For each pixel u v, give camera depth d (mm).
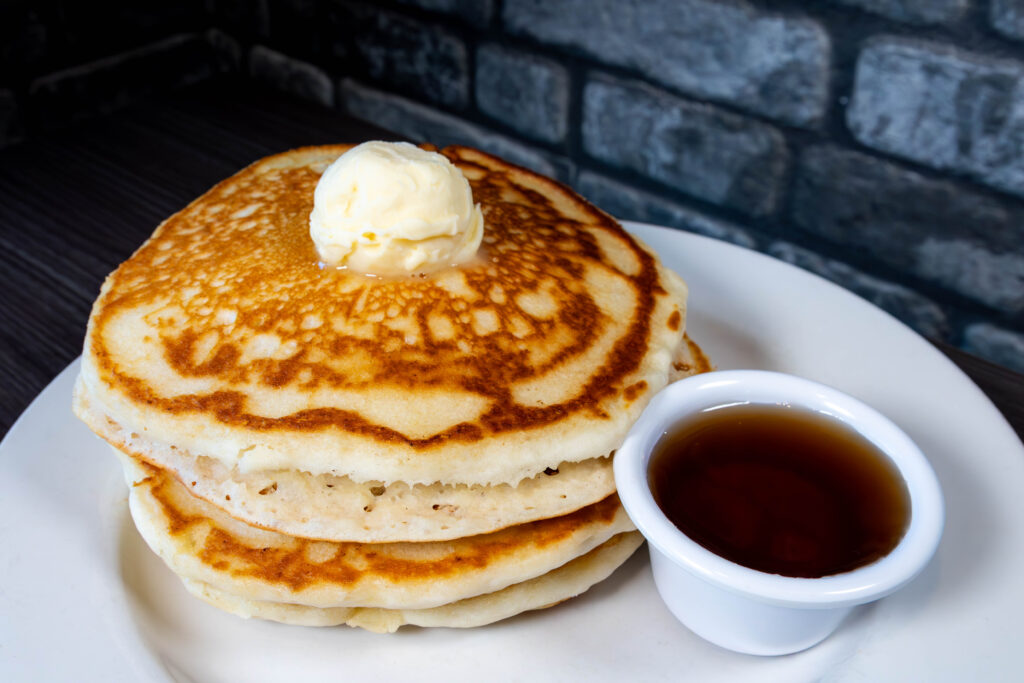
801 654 291
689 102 495
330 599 283
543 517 284
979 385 377
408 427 277
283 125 561
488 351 292
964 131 438
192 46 637
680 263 397
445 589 282
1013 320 465
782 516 289
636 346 307
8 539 303
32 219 465
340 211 299
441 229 297
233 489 283
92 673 277
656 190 534
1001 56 419
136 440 292
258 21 631
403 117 608
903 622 285
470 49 552
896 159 458
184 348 294
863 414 305
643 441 296
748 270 394
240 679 287
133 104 582
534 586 294
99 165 510
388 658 291
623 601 304
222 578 284
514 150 571
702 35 475
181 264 320
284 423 276
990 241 454
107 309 309
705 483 297
